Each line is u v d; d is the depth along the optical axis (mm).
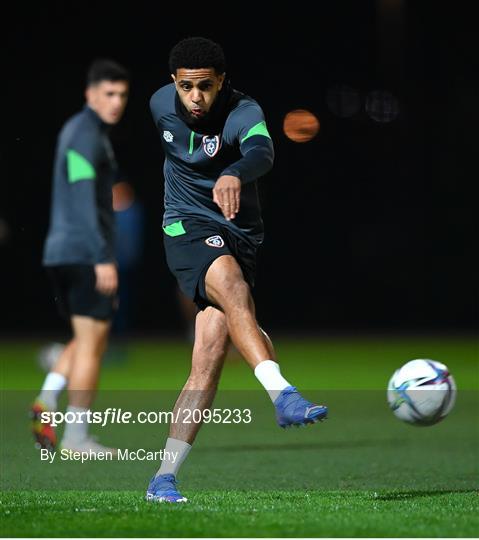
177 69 21484
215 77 21562
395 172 105125
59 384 32531
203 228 22125
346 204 104500
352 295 104500
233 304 21031
